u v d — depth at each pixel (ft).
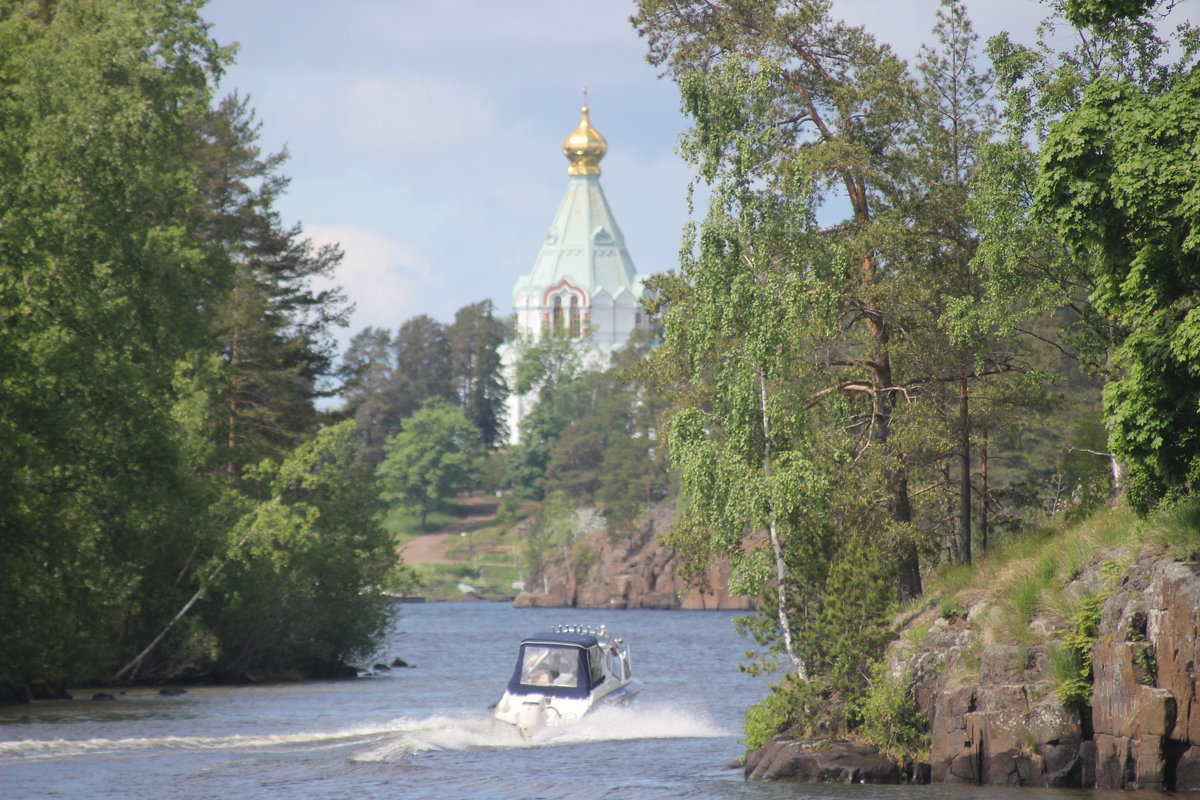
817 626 216.13
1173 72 258.37
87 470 330.95
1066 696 183.52
